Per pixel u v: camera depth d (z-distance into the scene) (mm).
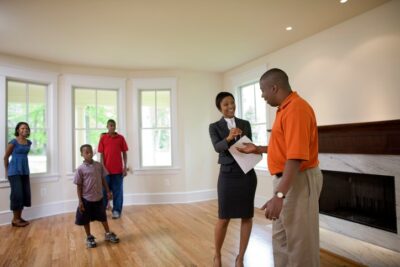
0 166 3777
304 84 3670
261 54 4305
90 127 4816
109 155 4082
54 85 4449
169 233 3266
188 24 3139
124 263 2461
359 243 2688
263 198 4434
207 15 2924
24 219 3947
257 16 2973
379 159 2613
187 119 5117
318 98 3480
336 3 2730
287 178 1273
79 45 3725
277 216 1271
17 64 4051
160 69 5062
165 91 5191
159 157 5141
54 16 2865
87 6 2668
